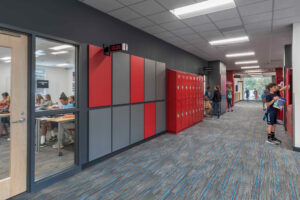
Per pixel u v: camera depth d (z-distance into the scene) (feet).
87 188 7.55
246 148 12.55
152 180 8.19
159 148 12.67
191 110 19.84
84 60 9.59
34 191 7.32
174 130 16.71
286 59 18.58
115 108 11.45
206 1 9.82
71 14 9.11
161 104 16.34
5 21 6.69
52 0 8.26
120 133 11.85
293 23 12.60
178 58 19.93
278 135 16.10
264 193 7.09
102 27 10.85
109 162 10.32
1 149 9.46
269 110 13.80
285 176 8.50
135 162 10.27
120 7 10.34
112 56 11.20
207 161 10.32
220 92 27.61
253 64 32.48
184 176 8.55
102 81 10.50
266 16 11.63
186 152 11.82
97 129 10.23
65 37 8.80
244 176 8.52
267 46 19.25
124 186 7.69
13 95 6.85
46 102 11.12
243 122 22.45
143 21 12.46
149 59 14.79
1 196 6.61
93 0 9.51
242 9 10.69
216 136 15.80
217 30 14.33
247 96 64.59
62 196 6.97
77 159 9.20
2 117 6.82
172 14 11.41
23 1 7.22
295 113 11.98
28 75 7.23
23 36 7.12
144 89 14.08
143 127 14.01
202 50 21.38
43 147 12.94
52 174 8.15
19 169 7.10
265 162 10.14
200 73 26.11
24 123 7.19
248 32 14.80
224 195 6.97
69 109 8.73
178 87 16.84
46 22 8.01
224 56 25.16
